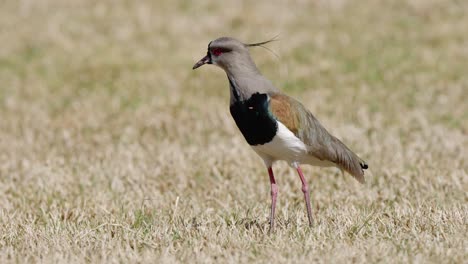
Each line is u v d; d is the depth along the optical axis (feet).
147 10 80.64
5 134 52.37
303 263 26.61
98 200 37.60
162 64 68.03
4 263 27.58
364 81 62.49
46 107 58.59
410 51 68.90
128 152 46.98
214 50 31.71
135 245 29.43
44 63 68.80
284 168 42.80
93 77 65.36
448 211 33.04
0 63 69.00
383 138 48.93
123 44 72.90
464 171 40.81
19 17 79.46
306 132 31.37
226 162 44.21
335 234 30.32
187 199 37.65
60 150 48.24
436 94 59.11
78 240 30.32
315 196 38.27
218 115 55.42
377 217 32.94
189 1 82.58
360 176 33.53
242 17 77.61
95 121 54.90
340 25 75.61
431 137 48.67
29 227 31.96
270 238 30.14
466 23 74.54
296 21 76.79
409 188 38.68
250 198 37.88
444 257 27.02
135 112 56.95
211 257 27.94
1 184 40.86
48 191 39.19
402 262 26.55
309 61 67.41
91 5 82.38
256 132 31.07
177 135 51.55
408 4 79.87
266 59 68.33
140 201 37.24
